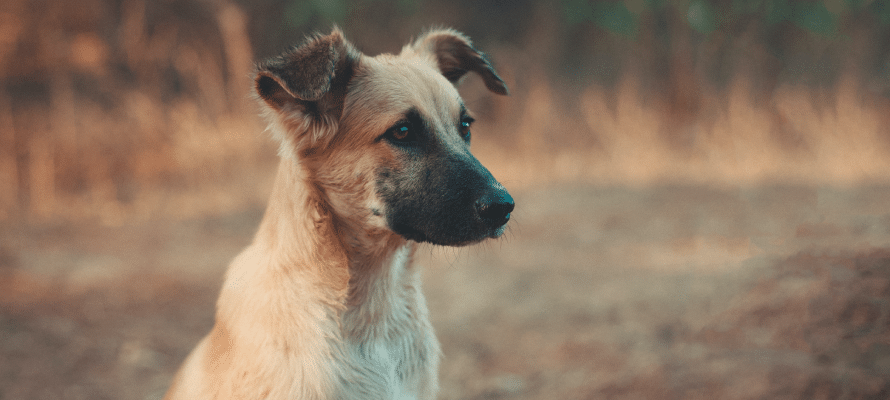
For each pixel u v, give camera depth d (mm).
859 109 14211
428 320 3859
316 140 3480
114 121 13578
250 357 3199
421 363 3705
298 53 3461
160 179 12617
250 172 13070
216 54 15453
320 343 3312
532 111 15484
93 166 12336
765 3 17375
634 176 12898
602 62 20984
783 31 18078
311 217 3418
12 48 13414
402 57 4191
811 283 5559
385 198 3486
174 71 15625
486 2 22078
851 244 6336
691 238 8781
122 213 11047
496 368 5641
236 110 14273
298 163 3496
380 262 3527
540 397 5031
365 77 3611
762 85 16234
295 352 3246
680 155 13883
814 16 17297
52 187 11438
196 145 13086
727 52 17297
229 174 12953
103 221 10648
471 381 5441
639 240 9078
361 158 3486
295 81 3324
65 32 14109
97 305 7020
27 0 13609
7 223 10164
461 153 3582
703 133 14172
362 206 3471
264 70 3393
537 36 19047
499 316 6824
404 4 18094
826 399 4148
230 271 3633
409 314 3693
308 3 16625
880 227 7309
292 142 3512
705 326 5617
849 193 10297
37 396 5059
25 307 6730
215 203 11703
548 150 14555
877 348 4500
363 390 3377
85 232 10031
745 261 7191
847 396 4117
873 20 17469
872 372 4281
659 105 16016
